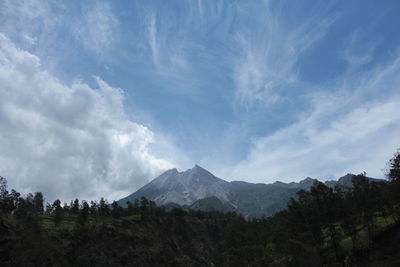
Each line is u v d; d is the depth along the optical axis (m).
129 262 176.00
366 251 82.25
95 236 172.75
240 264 105.06
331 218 95.94
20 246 122.69
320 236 90.50
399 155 87.69
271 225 140.00
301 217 102.81
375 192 93.19
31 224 141.38
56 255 139.00
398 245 79.19
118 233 189.38
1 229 125.94
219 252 139.75
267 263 97.56
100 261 154.00
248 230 142.50
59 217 172.75
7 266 113.31
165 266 196.50
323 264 83.75
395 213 91.75
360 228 90.94
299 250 83.75
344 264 80.44
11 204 157.62
